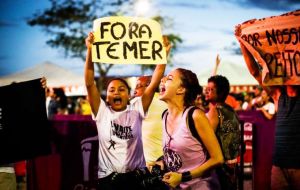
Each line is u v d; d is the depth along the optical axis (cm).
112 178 444
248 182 665
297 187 388
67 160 604
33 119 471
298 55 411
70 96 1802
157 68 460
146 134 539
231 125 470
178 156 361
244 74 1603
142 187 444
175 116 371
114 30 446
